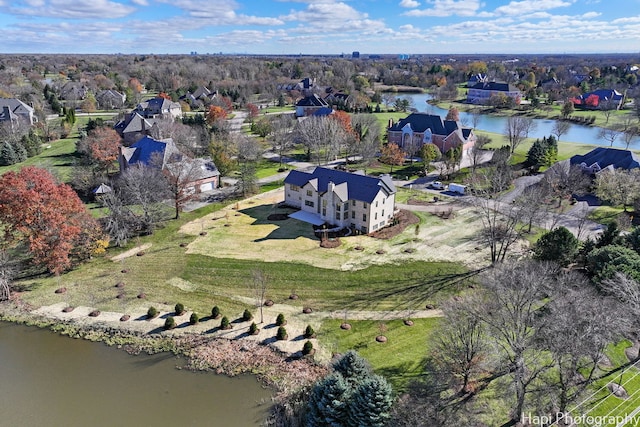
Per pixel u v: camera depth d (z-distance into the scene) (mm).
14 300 48094
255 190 81688
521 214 56062
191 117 133750
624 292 36781
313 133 106188
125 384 36844
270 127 126875
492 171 86938
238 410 34188
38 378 37531
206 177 81938
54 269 51438
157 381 37188
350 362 33219
